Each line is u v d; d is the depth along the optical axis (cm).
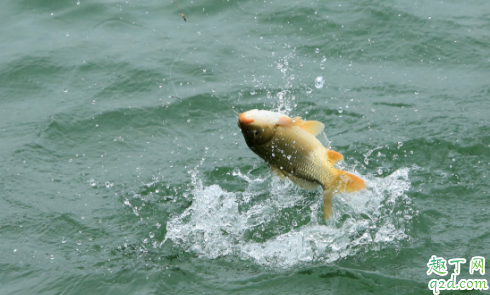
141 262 1559
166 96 2467
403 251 1541
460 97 2353
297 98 2405
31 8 3228
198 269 1523
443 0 3177
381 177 1888
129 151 2158
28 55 2789
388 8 3042
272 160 1549
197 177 1970
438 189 1802
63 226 1736
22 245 1655
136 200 1859
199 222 1727
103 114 2356
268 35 2919
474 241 1559
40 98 2512
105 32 3006
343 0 3181
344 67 2639
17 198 1873
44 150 2150
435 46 2745
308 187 1598
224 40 2892
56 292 1461
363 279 1439
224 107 2386
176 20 3098
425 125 2158
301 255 1558
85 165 2073
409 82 2498
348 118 2250
